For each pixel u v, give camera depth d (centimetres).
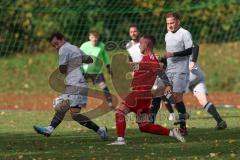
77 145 3281
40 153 3020
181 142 3316
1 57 7481
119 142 3244
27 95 6475
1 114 4944
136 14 7562
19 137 3656
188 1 7488
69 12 7488
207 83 6894
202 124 4150
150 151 3023
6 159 2858
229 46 7612
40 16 7494
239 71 7094
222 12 7588
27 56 7512
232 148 3084
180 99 3588
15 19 7425
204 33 7600
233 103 5850
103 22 7544
